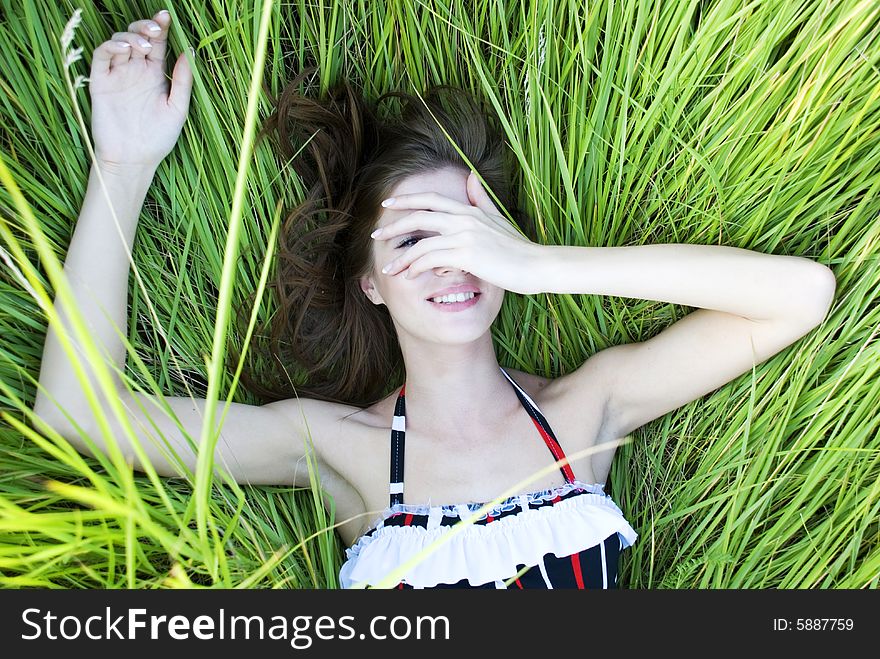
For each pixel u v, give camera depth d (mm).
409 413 1135
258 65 569
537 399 1158
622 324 1259
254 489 1185
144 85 1083
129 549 754
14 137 1117
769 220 1187
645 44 1162
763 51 1136
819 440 1203
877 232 1100
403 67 1248
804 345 1152
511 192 1261
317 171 1244
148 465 729
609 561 1059
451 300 1052
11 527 761
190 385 1247
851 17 1044
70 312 641
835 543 1172
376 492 1108
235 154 1194
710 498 1250
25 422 1086
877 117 1114
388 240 1099
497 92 1245
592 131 1200
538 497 1050
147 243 1202
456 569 1006
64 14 1096
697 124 1210
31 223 638
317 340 1293
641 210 1256
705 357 1080
